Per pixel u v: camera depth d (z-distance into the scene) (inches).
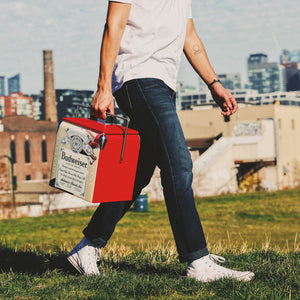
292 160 2573.8
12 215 1836.9
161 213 1439.5
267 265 120.0
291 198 1829.5
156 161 102.8
